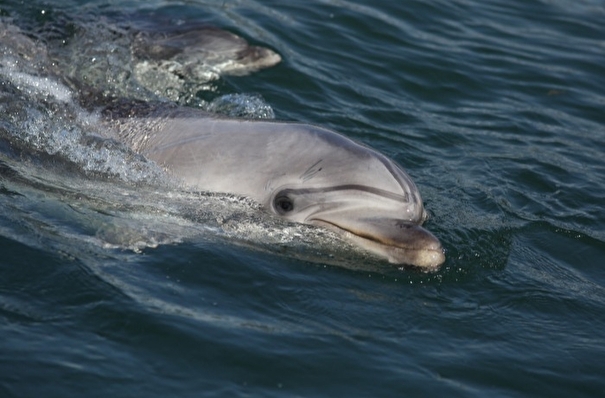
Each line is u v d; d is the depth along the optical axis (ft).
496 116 81.41
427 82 85.40
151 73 77.51
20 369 42.50
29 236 53.01
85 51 78.18
